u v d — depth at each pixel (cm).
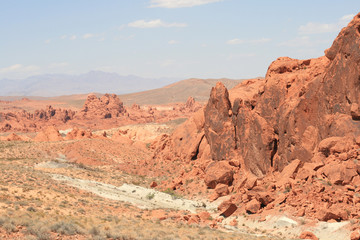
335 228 4203
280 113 6338
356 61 5362
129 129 18262
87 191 6347
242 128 6975
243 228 4828
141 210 5391
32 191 4984
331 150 5300
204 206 6138
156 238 3316
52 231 3078
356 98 5356
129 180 7938
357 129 5266
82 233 3162
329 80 5744
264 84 6750
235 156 6994
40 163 8662
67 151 10656
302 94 6162
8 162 8644
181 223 4659
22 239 2759
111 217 4312
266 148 6384
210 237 3744
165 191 7012
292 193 4984
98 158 10425
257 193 5175
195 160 8019
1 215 3278
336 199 4609
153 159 8894
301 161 5759
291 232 4416
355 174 4834
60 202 4731
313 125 5922
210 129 7550
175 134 8781
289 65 6838
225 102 7356
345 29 5616
